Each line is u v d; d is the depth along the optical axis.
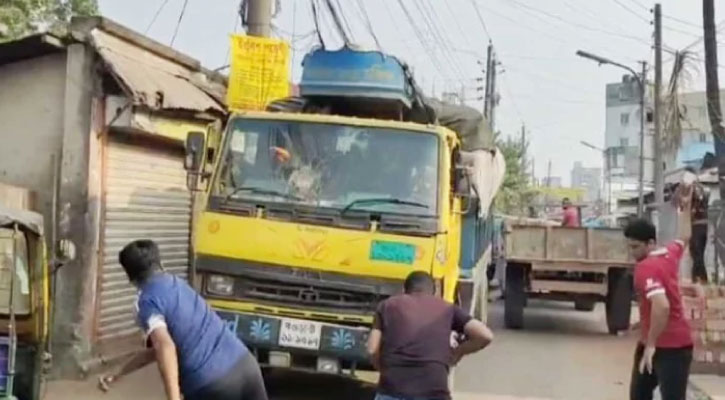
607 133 74.19
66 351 9.70
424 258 8.05
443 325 5.51
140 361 6.28
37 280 7.54
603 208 52.94
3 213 7.20
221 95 12.68
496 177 11.59
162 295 5.21
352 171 8.37
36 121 9.97
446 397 5.41
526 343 13.97
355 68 9.20
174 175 11.98
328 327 8.09
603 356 12.85
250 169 8.45
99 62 9.85
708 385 10.43
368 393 9.47
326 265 8.09
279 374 10.21
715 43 16.78
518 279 15.62
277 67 12.00
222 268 8.24
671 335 6.73
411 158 8.38
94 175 9.92
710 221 18.22
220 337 5.34
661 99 23.78
